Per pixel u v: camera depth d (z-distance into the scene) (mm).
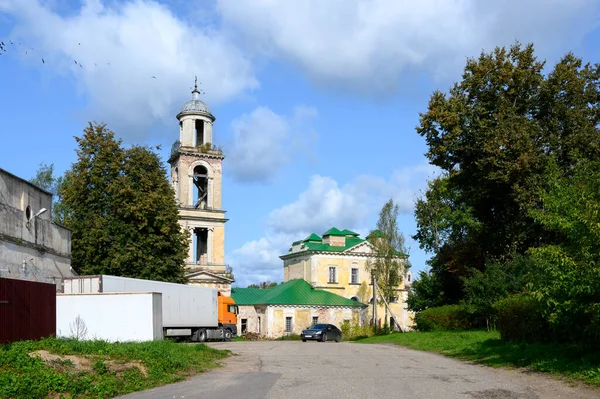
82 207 45500
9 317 17953
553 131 37125
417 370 19156
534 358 19500
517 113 38156
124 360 17531
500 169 35812
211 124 68125
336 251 75812
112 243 44750
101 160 46000
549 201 18703
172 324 37594
